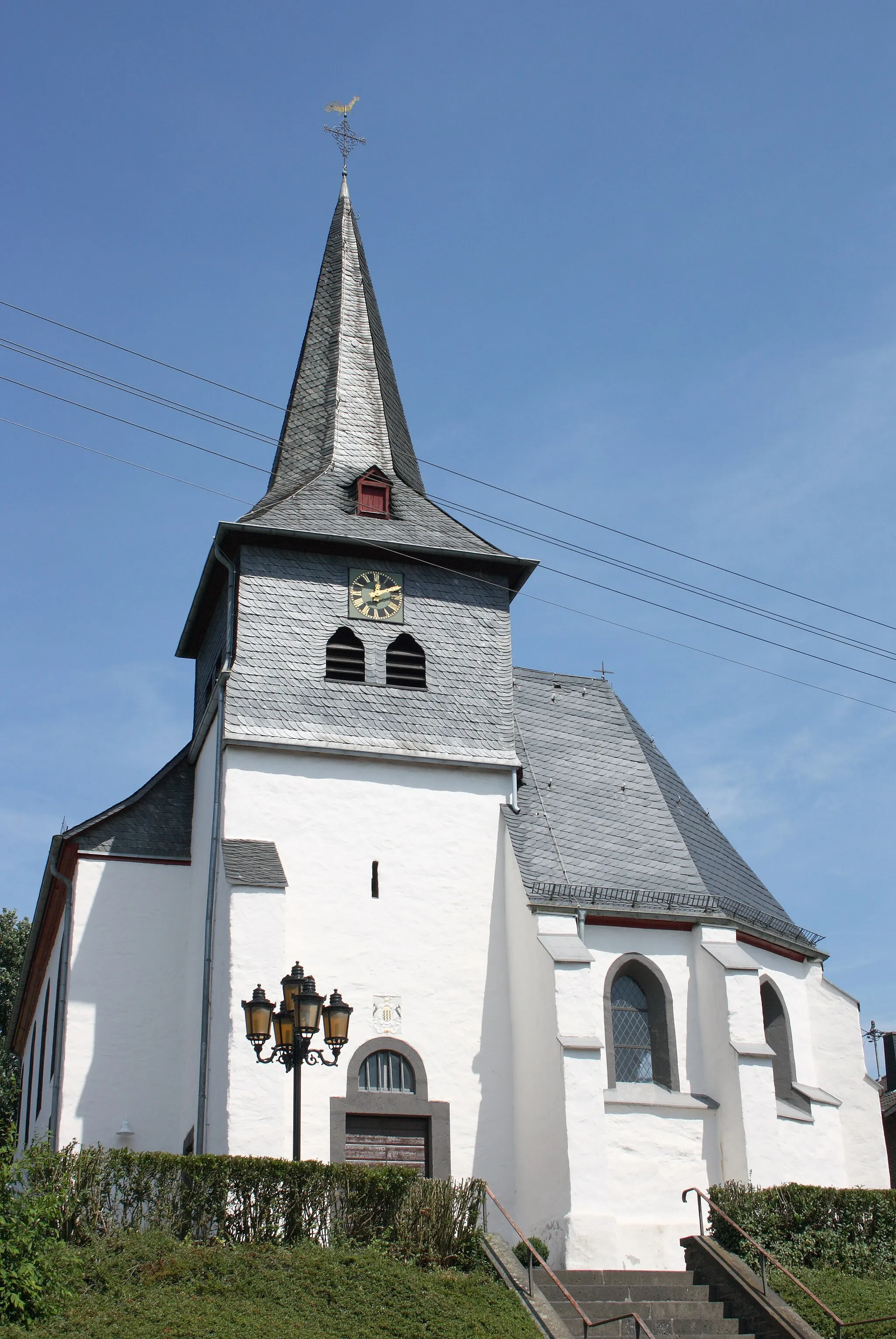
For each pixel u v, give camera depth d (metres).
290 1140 29.41
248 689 33.41
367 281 43.25
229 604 34.75
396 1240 24.17
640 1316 24.28
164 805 35.78
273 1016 24.08
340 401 40.06
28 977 43.09
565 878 33.09
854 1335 22.64
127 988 33.53
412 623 35.47
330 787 33.19
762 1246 25.69
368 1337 20.98
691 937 33.28
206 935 31.55
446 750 34.25
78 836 34.66
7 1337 19.47
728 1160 30.72
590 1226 28.44
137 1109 32.53
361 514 36.88
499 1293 23.22
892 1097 50.12
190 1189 23.56
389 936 32.31
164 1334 20.05
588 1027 30.20
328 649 34.50
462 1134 31.08
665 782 37.84
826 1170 32.53
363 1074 31.08
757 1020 31.64
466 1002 32.28
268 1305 21.47
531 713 38.25
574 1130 29.16
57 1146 31.73
